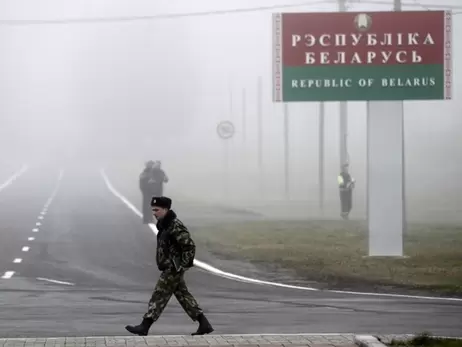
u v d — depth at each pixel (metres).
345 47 65.88
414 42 65.69
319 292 52.44
